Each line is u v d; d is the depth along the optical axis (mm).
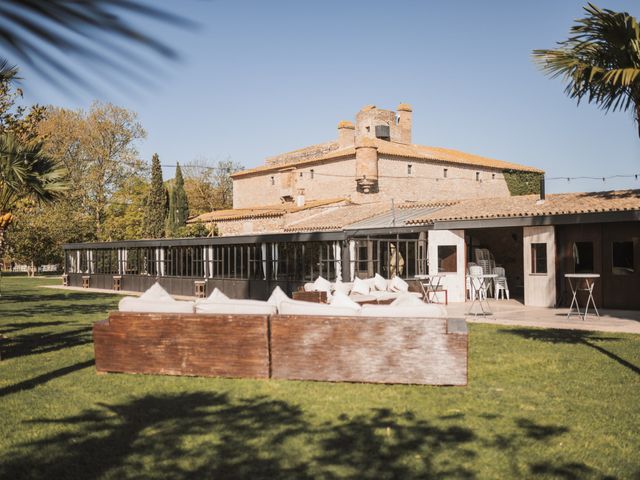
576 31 10281
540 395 7016
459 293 21203
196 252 27328
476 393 7129
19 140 10883
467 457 4910
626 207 16922
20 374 8492
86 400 6949
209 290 26500
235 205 50500
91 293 28828
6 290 31141
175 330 8328
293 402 6750
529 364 8953
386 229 21109
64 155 41500
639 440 5336
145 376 8297
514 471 4598
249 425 5867
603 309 18156
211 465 4773
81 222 43438
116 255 32250
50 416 6277
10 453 5113
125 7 520
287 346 7984
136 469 4707
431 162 42438
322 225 29688
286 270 23078
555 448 5121
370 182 38312
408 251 22297
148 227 48625
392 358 7645
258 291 24156
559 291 19281
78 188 43281
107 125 42719
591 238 18859
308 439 5406
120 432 5680
